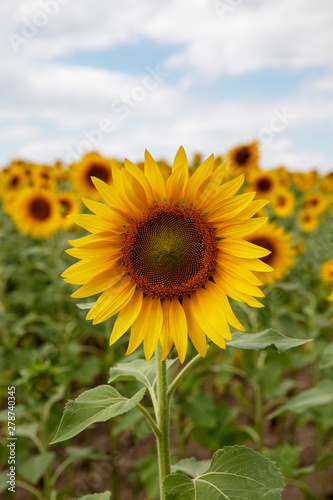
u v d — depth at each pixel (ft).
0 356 4.04
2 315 4.73
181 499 1.41
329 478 3.93
